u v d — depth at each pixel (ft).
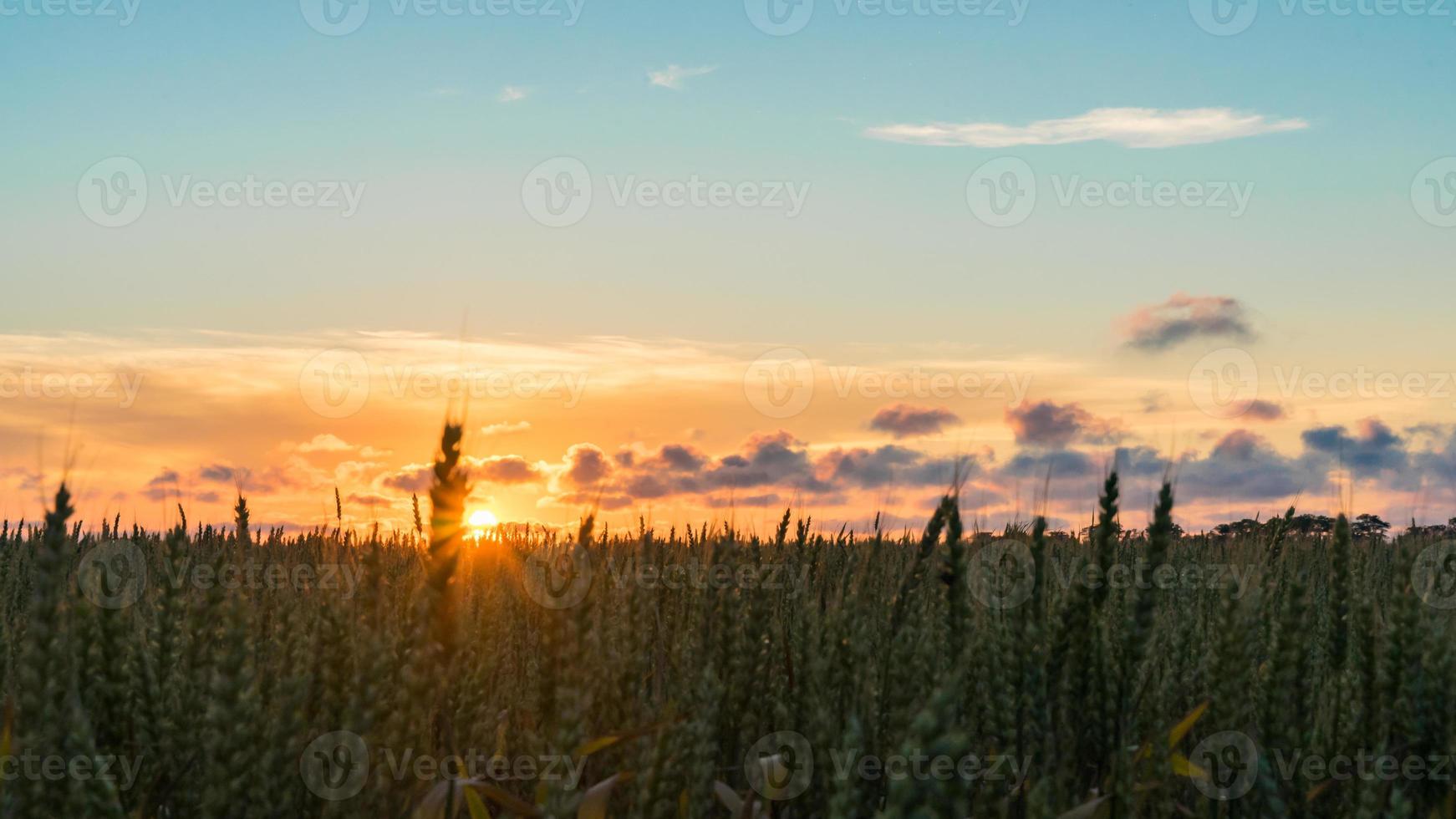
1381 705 12.76
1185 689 14.73
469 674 13.03
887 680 12.26
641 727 12.19
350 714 10.46
